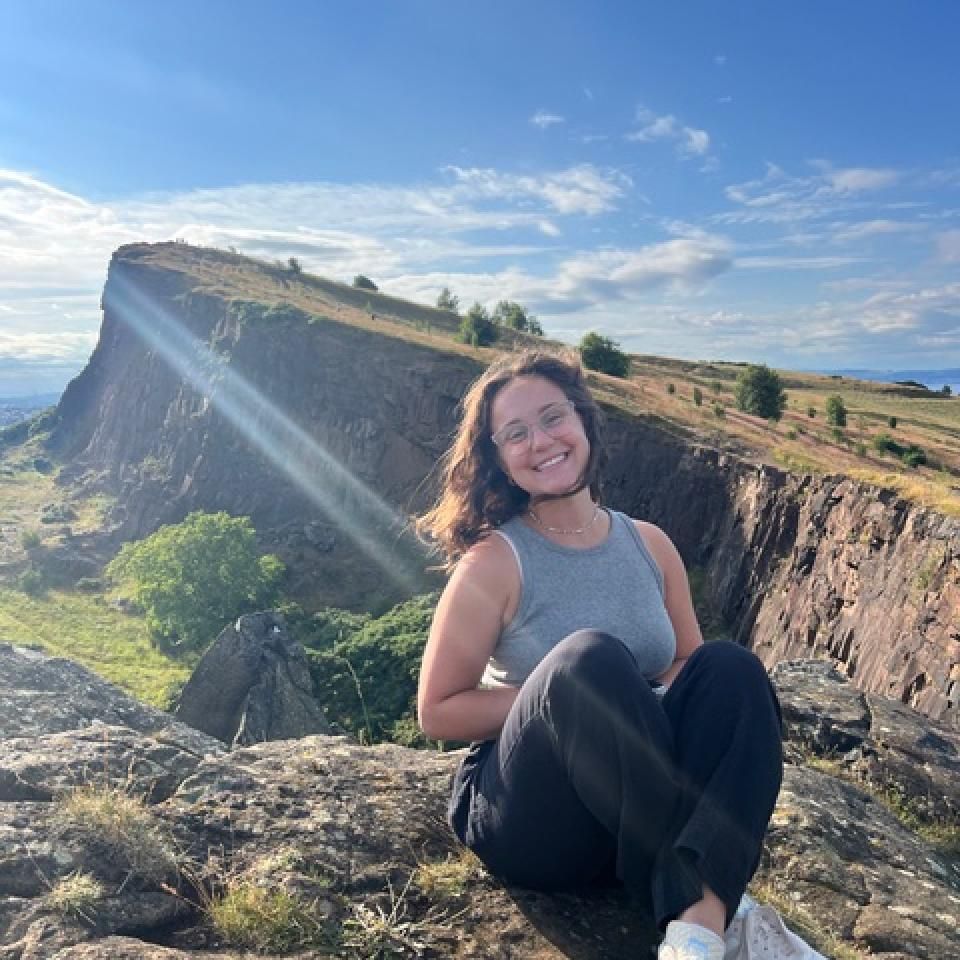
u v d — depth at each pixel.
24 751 3.90
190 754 4.14
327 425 80.56
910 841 5.23
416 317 127.19
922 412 115.56
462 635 3.52
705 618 47.34
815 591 32.50
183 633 62.75
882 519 27.27
